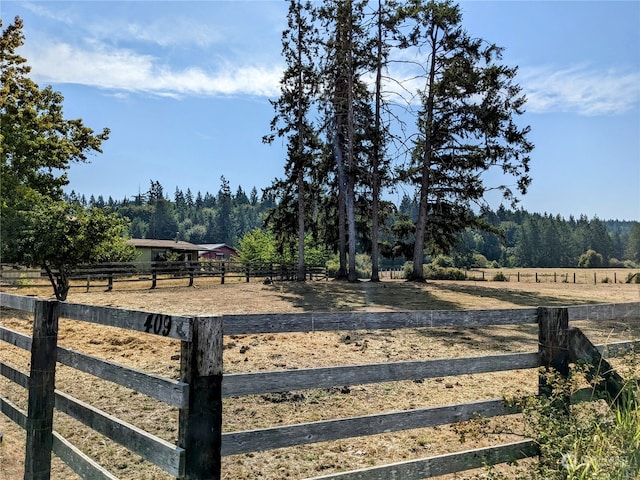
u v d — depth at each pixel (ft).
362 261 202.49
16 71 72.49
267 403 19.47
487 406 11.57
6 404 14.62
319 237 115.14
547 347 12.44
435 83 90.12
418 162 96.78
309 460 14.55
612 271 206.59
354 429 9.85
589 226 403.54
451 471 10.72
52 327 12.49
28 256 53.83
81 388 21.38
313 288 78.59
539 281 130.11
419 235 98.68
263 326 9.23
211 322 8.34
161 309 49.16
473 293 73.41
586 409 11.82
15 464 14.05
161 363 25.46
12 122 71.10
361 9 90.68
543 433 10.61
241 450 8.64
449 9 86.17
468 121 89.20
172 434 16.30
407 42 90.89
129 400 19.84
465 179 94.02
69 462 11.62
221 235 407.85
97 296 62.49
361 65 92.68
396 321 10.90
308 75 94.38
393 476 10.06
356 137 94.73
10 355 27.91
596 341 29.43
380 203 106.32
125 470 13.93
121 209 449.06
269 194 101.09
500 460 11.29
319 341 31.96
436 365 11.10
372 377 10.25
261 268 100.63
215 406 8.29
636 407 11.60
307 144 96.37
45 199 70.18
